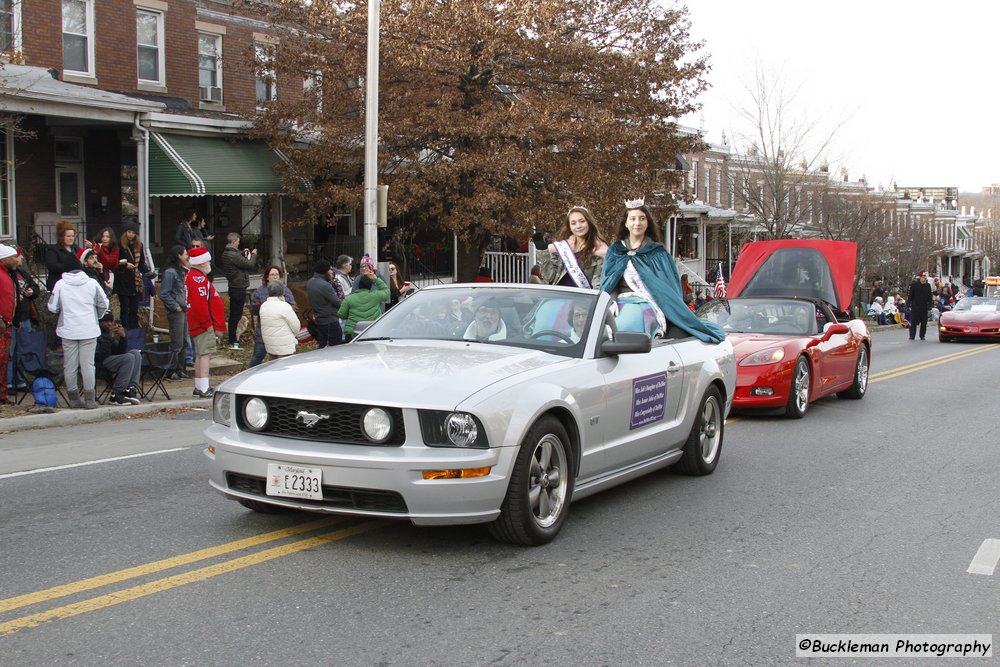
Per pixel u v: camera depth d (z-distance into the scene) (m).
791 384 11.16
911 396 14.06
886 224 46.62
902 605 4.85
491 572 5.19
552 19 20.94
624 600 4.81
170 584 4.89
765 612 4.70
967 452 9.32
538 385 5.57
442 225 22.00
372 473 5.03
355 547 5.59
